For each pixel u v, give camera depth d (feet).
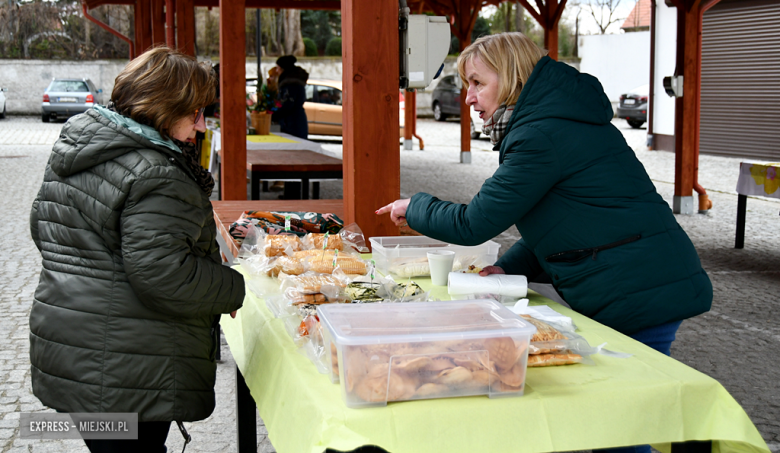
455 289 6.89
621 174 6.40
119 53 98.73
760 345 14.02
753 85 47.47
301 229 9.74
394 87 9.89
